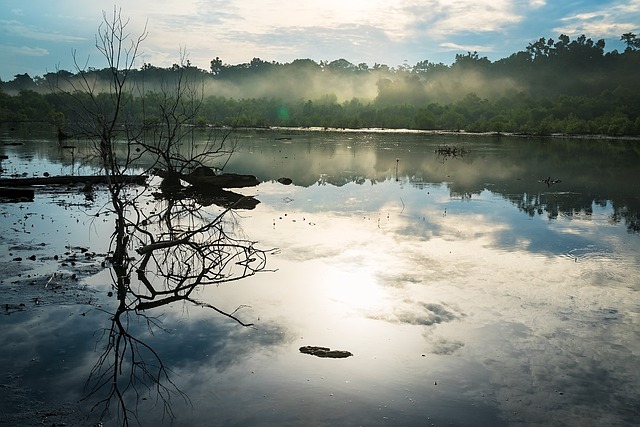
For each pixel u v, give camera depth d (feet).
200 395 20.04
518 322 26.58
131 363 22.39
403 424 18.21
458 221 50.75
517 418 18.62
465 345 24.08
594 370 21.89
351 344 24.20
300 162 106.93
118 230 37.17
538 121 313.94
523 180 83.30
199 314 27.63
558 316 27.35
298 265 35.91
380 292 30.68
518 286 31.81
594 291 31.07
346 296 30.09
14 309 27.27
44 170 85.15
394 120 317.01
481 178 84.84
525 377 21.35
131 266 35.35
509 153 138.00
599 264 36.63
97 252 37.99
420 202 61.41
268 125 303.07
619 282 32.73
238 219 51.13
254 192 68.39
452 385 20.75
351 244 41.39
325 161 109.81
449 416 18.72
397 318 27.02
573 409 19.17
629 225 50.01
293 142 169.99
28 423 18.13
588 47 539.29
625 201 64.28
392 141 183.73
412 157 122.11
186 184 75.20
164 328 25.88
